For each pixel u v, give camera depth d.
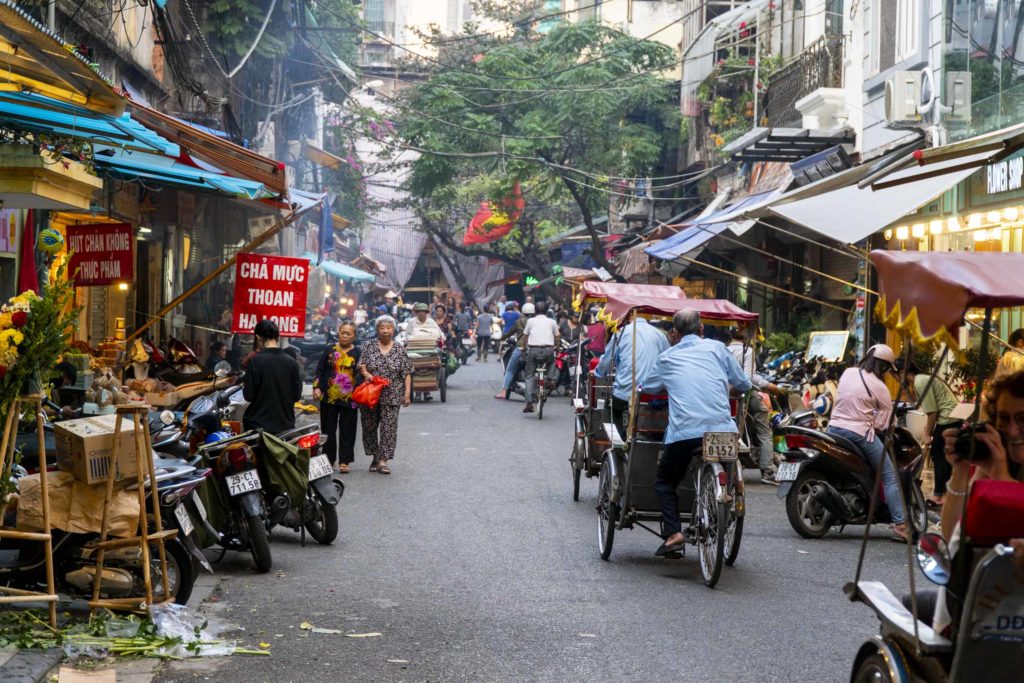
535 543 9.73
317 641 6.63
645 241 26.12
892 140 17.56
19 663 5.75
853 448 9.98
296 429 9.48
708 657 6.38
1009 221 13.36
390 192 49.72
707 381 8.50
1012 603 4.02
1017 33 13.44
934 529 4.94
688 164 32.12
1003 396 5.02
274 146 30.84
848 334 16.14
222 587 7.98
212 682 5.79
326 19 31.97
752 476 14.36
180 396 14.24
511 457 15.30
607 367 11.02
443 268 65.06
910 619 4.49
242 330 12.64
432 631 6.89
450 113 32.97
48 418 8.59
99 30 16.45
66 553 6.82
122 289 19.31
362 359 13.66
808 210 13.88
